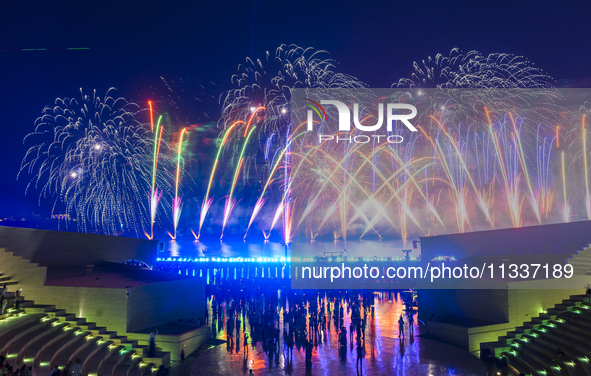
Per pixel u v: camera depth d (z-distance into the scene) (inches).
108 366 973.2
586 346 907.4
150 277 1384.1
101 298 1139.9
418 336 1267.2
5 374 737.6
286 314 1514.5
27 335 973.8
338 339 1251.8
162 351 1107.9
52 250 1483.8
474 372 952.9
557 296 1164.5
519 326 1133.1
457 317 1280.8
